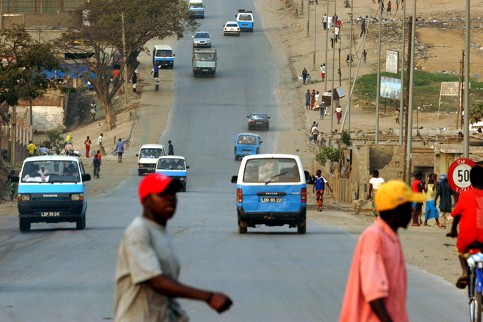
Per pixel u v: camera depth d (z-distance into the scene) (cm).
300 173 8000
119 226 9038
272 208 7969
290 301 4450
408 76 12825
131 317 1992
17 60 15750
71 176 8562
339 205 13388
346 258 6275
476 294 3681
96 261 6097
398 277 2184
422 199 2200
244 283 5044
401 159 14500
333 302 4425
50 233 8269
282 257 6319
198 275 5359
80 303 4381
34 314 4081
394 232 2220
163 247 2012
